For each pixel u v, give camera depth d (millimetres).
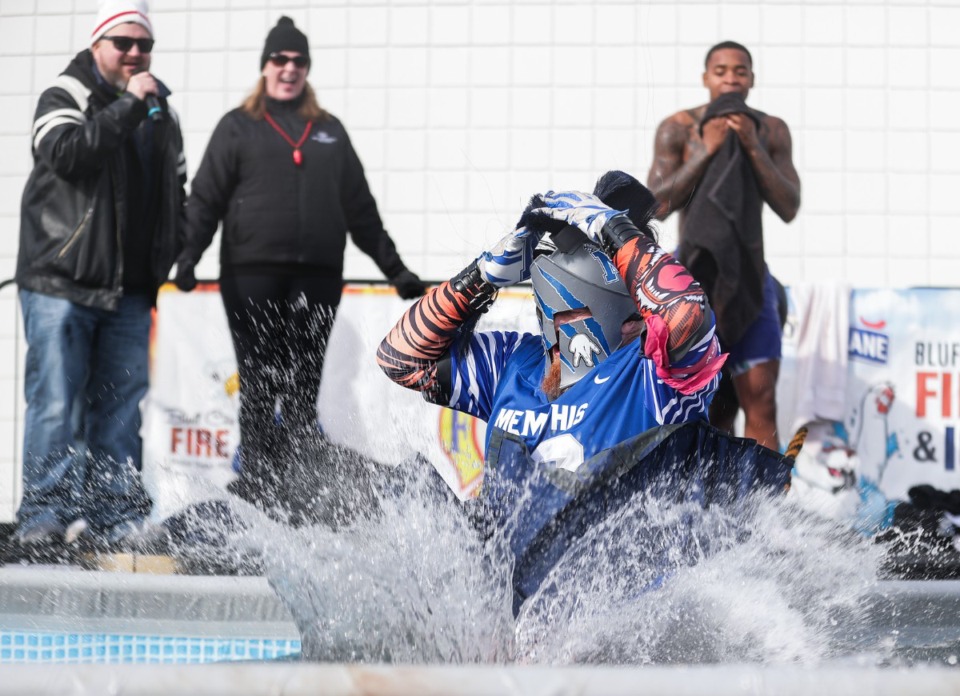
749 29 24375
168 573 12031
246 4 24688
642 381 8242
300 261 18984
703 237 18031
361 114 24594
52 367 17234
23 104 24531
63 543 15766
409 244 24422
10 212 24328
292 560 8953
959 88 24250
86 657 9742
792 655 8062
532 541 8094
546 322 8586
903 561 16234
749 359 18078
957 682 4742
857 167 24266
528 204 8719
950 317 18781
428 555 8516
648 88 24453
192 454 18891
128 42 17734
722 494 8391
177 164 18266
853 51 24281
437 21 24547
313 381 18953
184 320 19141
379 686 4734
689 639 7977
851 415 18750
